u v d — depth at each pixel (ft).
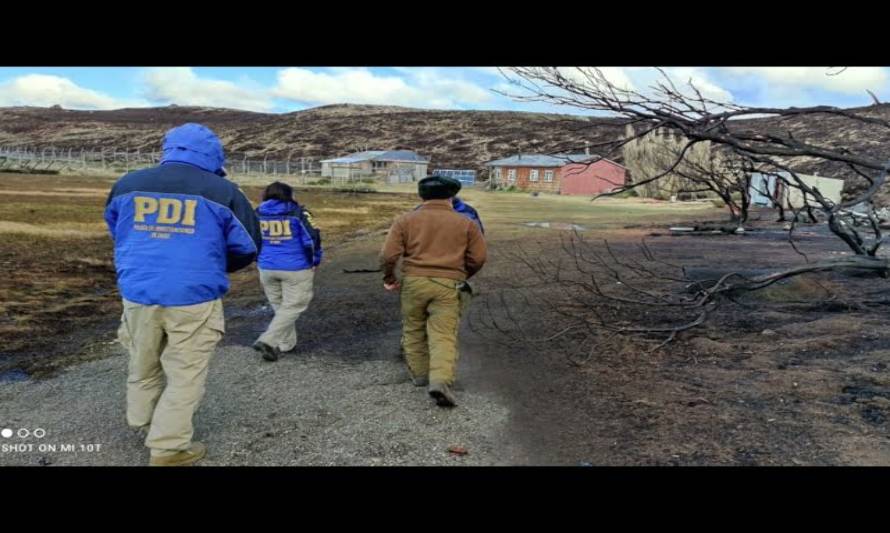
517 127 327.67
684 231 58.54
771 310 23.79
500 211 92.99
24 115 449.48
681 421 13.87
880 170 19.34
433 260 15.30
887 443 12.39
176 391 11.87
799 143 20.10
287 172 219.82
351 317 24.61
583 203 117.70
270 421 14.20
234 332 22.50
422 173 236.02
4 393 15.94
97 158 253.44
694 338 20.36
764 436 12.94
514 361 18.69
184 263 11.60
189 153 12.05
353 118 387.55
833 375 16.33
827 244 46.91
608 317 23.61
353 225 68.49
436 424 14.03
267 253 18.83
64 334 22.18
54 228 52.24
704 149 72.23
